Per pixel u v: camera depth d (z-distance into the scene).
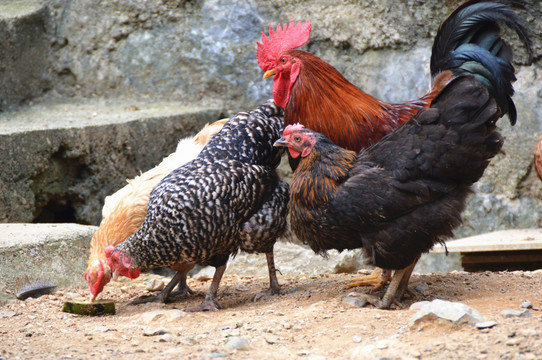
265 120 7.10
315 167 5.85
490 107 5.46
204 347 5.01
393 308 6.07
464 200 5.80
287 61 6.65
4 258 7.13
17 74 12.69
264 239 6.76
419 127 5.65
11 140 9.98
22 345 5.30
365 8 11.77
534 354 4.32
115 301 7.19
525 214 10.71
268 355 4.77
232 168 6.52
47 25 13.40
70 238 7.89
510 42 10.72
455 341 4.65
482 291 6.43
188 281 8.32
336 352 4.81
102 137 11.12
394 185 5.57
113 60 13.44
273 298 6.94
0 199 9.82
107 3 13.36
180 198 6.20
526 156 10.66
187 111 12.41
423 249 5.77
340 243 6.04
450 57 6.62
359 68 11.93
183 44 13.09
